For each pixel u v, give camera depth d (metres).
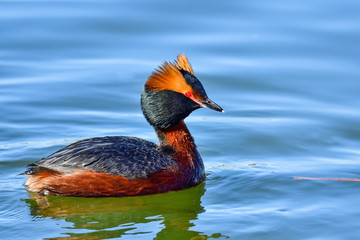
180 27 23.05
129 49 21.81
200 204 12.91
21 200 12.80
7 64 20.81
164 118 13.77
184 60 14.12
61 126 17.06
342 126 17.48
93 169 12.79
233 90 19.75
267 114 18.28
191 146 14.03
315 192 13.42
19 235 11.30
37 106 18.22
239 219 12.05
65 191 12.84
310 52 21.67
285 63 21.12
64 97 18.88
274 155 15.81
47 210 12.42
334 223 11.84
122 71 20.50
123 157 13.03
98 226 11.78
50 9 24.16
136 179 12.91
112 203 12.86
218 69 20.80
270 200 13.02
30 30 22.75
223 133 17.03
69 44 22.12
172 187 13.32
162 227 11.79
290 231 11.53
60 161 12.96
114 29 22.92
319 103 18.94
